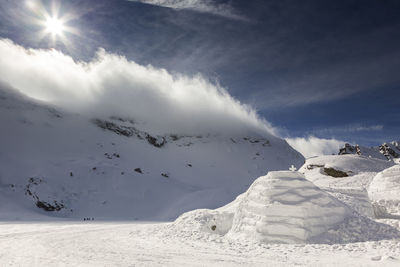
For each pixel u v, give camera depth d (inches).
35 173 2903.5
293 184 566.3
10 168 2967.5
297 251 385.7
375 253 343.0
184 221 692.7
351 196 829.8
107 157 4712.1
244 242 479.5
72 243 503.5
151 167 5300.2
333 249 385.7
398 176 1006.4
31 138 4402.1
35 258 364.2
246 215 562.9
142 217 2581.2
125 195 2962.6
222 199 3051.2
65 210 2524.6
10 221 1700.3
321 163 2064.5
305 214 502.9
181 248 431.8
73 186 2906.0
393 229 516.7
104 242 514.0
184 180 5241.1
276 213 511.2
